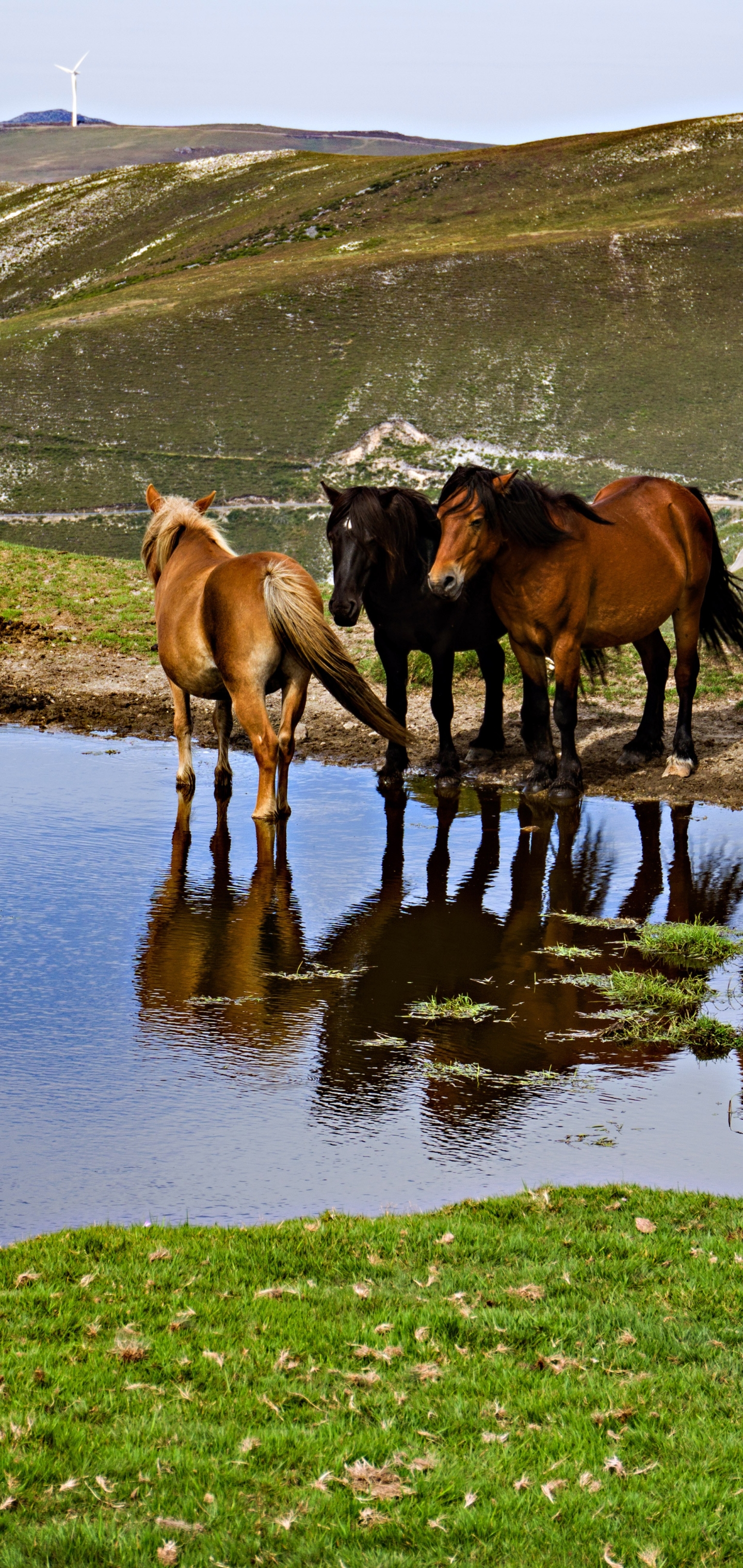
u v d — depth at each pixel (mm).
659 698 12055
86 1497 3098
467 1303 3998
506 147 182875
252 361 109125
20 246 174625
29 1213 4586
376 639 11211
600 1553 2947
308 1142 5188
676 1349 3760
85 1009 6516
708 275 119375
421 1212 4645
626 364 103375
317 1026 6371
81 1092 5586
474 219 152000
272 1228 4426
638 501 11164
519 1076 5875
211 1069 5867
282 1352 3686
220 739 10930
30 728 13617
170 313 121688
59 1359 3648
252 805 10750
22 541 75812
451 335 110750
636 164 162750
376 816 10430
